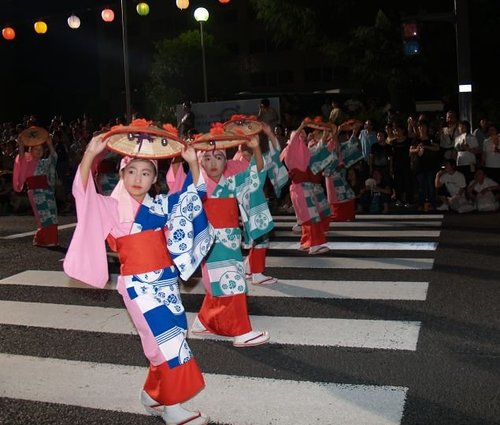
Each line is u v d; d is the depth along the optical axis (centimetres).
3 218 1381
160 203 368
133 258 360
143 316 359
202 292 681
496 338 504
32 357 505
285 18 2481
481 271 714
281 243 938
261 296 648
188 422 371
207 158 490
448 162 1202
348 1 2339
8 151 1540
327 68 5388
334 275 725
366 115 2197
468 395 402
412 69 2303
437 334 517
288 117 1659
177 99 3950
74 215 1387
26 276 788
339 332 531
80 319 602
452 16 1411
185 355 365
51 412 404
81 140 1599
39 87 4241
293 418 380
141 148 361
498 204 1183
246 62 5634
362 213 1219
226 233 502
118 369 474
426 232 977
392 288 659
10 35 1733
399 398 401
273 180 593
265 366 465
